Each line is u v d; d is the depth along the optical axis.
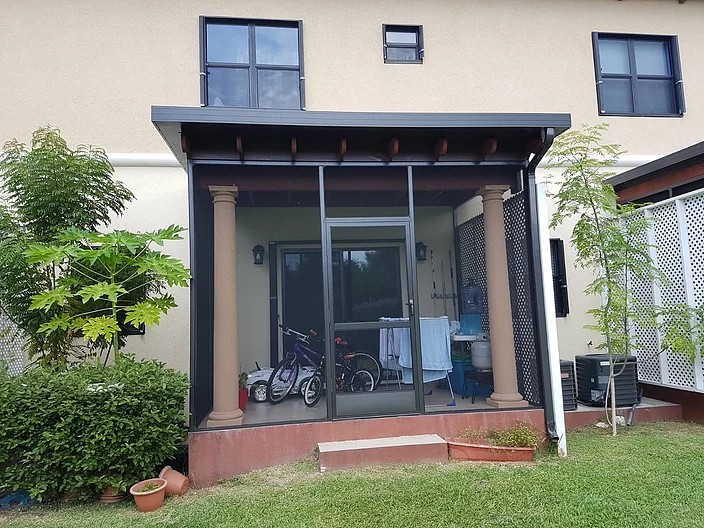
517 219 5.48
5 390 3.96
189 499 4.06
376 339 5.48
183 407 4.61
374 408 4.93
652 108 7.98
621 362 5.98
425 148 5.19
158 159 6.52
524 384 5.40
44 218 4.91
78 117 6.50
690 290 5.70
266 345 7.45
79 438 3.98
